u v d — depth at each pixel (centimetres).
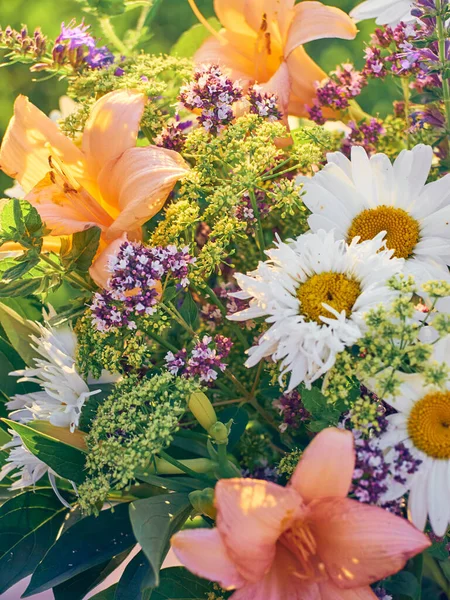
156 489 41
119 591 37
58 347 41
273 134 42
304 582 34
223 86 42
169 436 36
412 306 35
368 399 35
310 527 35
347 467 33
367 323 35
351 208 41
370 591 34
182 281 38
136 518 35
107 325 38
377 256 37
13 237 38
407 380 36
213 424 38
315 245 38
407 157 40
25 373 41
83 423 40
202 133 42
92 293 41
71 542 39
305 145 42
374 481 34
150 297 37
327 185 41
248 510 32
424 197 40
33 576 37
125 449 36
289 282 38
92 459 38
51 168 41
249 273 38
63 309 42
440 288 35
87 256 40
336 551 34
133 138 41
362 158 40
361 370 35
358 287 37
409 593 40
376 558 33
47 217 40
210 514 36
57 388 40
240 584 32
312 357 35
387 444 35
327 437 33
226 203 41
